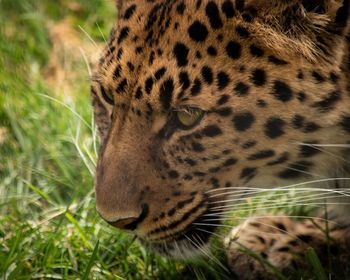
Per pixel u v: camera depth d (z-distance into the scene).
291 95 9.08
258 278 11.09
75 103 14.36
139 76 9.18
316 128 9.27
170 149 9.36
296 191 10.39
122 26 9.57
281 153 9.43
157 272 11.20
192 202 9.61
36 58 16.09
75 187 12.77
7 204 12.48
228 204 9.86
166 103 9.16
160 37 9.17
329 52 8.98
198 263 10.95
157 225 9.60
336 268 10.96
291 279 10.94
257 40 8.97
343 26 8.86
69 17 16.95
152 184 9.41
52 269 11.14
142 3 9.55
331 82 9.07
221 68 9.02
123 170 9.33
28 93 14.53
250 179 9.70
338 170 9.87
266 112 9.13
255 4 8.95
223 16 9.01
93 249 11.05
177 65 9.05
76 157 13.44
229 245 11.06
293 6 8.90
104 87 9.59
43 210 12.48
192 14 9.12
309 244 11.33
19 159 13.34
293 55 8.98
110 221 9.45
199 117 9.21
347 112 9.23
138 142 9.34
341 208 11.26
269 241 11.46
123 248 11.39
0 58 15.41
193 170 9.46
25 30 16.67
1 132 13.84
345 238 11.38
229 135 9.24
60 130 13.81
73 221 11.23
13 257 10.93
